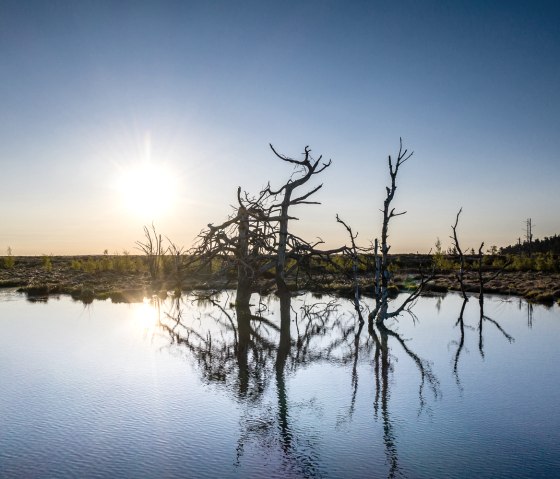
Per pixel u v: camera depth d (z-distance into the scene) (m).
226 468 9.74
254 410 13.07
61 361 18.20
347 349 21.06
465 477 9.41
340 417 12.62
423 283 26.45
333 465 9.95
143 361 18.39
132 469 9.63
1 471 9.52
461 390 14.91
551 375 16.62
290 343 22.41
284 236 31.41
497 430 11.73
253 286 35.28
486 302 38.41
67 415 12.54
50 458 10.10
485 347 21.42
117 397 14.02
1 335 23.06
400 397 14.22
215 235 33.00
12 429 11.60
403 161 24.89
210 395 14.30
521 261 69.50
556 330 25.78
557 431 11.67
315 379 16.16
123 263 67.12
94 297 39.72
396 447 10.76
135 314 30.42
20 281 50.41
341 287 43.91
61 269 70.06
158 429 11.66
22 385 15.10
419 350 20.83
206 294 42.41
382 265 25.94
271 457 10.23
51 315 29.52
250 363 18.34
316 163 32.28
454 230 35.59
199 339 23.03
